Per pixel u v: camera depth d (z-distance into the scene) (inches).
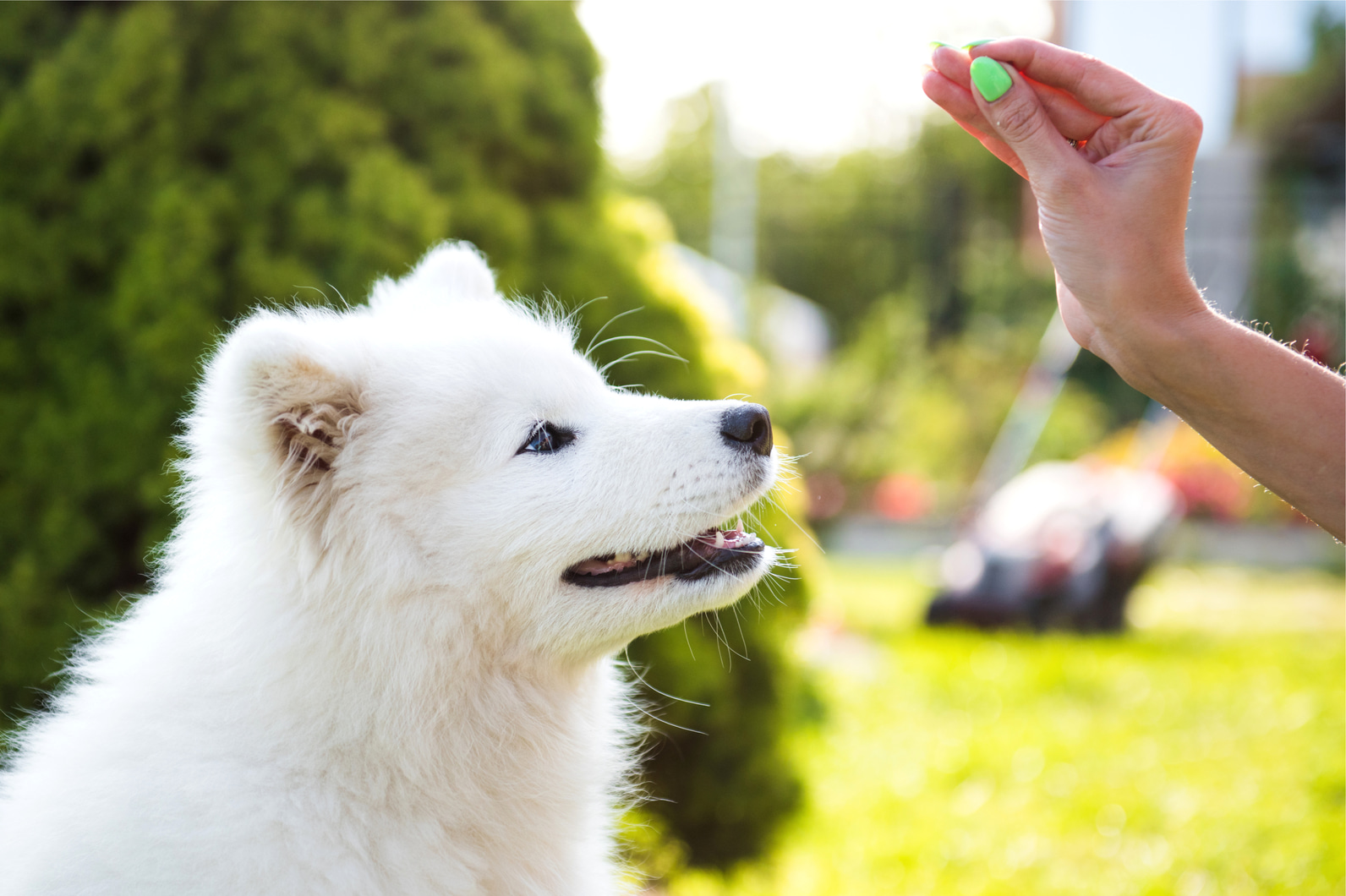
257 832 79.1
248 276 145.4
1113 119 74.6
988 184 1338.6
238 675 84.2
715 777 166.2
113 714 85.4
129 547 146.8
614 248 175.3
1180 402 77.0
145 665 87.3
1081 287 75.7
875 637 399.9
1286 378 73.5
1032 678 334.0
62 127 147.3
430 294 112.2
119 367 145.1
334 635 86.5
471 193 164.4
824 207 1592.0
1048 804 230.7
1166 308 74.0
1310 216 834.2
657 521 93.0
